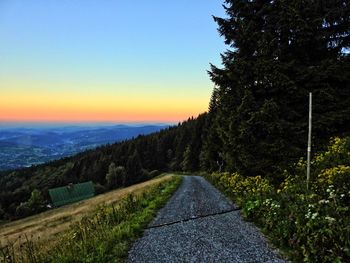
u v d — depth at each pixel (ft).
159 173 408.46
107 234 37.01
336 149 50.65
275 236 33.76
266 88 61.36
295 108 61.36
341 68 59.41
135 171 378.94
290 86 57.52
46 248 37.86
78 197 334.44
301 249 27.86
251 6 65.21
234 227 40.52
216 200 65.21
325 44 61.57
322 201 29.99
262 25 65.31
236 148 63.26
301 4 57.88
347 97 60.23
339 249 24.04
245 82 63.16
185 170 293.43
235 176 68.49
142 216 49.67
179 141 374.63
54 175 502.38
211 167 166.71
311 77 59.41
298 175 50.85
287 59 61.72
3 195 386.73
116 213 50.31
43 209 303.89
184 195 78.43
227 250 31.96
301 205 33.06
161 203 65.41
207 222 44.75
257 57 63.36
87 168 469.98
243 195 58.95
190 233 39.37
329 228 25.43
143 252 33.04
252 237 35.58
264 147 57.57
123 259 31.32
